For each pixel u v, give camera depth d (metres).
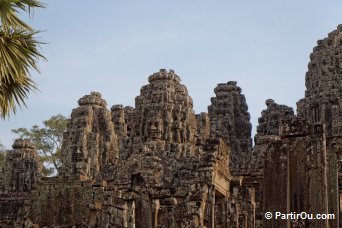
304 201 30.33
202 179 43.81
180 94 78.44
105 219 47.81
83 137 83.62
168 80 78.88
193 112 78.56
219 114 95.00
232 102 96.00
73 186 70.62
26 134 104.44
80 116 85.56
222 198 46.75
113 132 86.44
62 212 70.06
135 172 60.84
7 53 26.58
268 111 89.12
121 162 70.31
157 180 59.06
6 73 26.61
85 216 68.69
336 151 32.84
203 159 44.50
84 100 87.25
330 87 83.62
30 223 66.06
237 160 80.25
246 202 47.00
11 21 26.69
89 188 69.75
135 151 68.56
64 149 84.25
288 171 30.84
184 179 57.69
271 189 30.81
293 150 31.11
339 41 85.69
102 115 86.81
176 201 48.81
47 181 72.00
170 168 61.56
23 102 27.91
